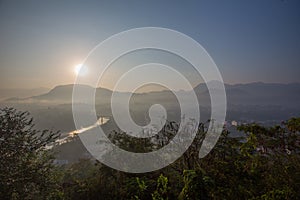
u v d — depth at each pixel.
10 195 4.76
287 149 3.75
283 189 2.92
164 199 3.29
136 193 3.72
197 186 3.00
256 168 3.54
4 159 5.00
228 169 3.53
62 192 5.71
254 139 3.98
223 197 3.04
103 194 5.14
